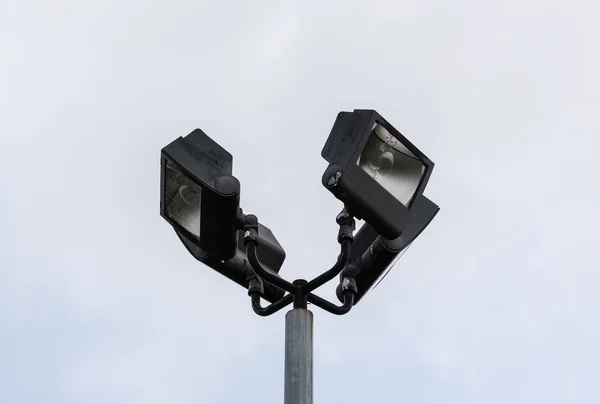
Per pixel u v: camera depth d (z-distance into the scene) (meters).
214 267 7.54
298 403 6.73
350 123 6.96
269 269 7.82
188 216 7.03
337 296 7.64
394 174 7.05
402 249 7.52
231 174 6.86
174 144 6.86
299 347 6.93
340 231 7.11
